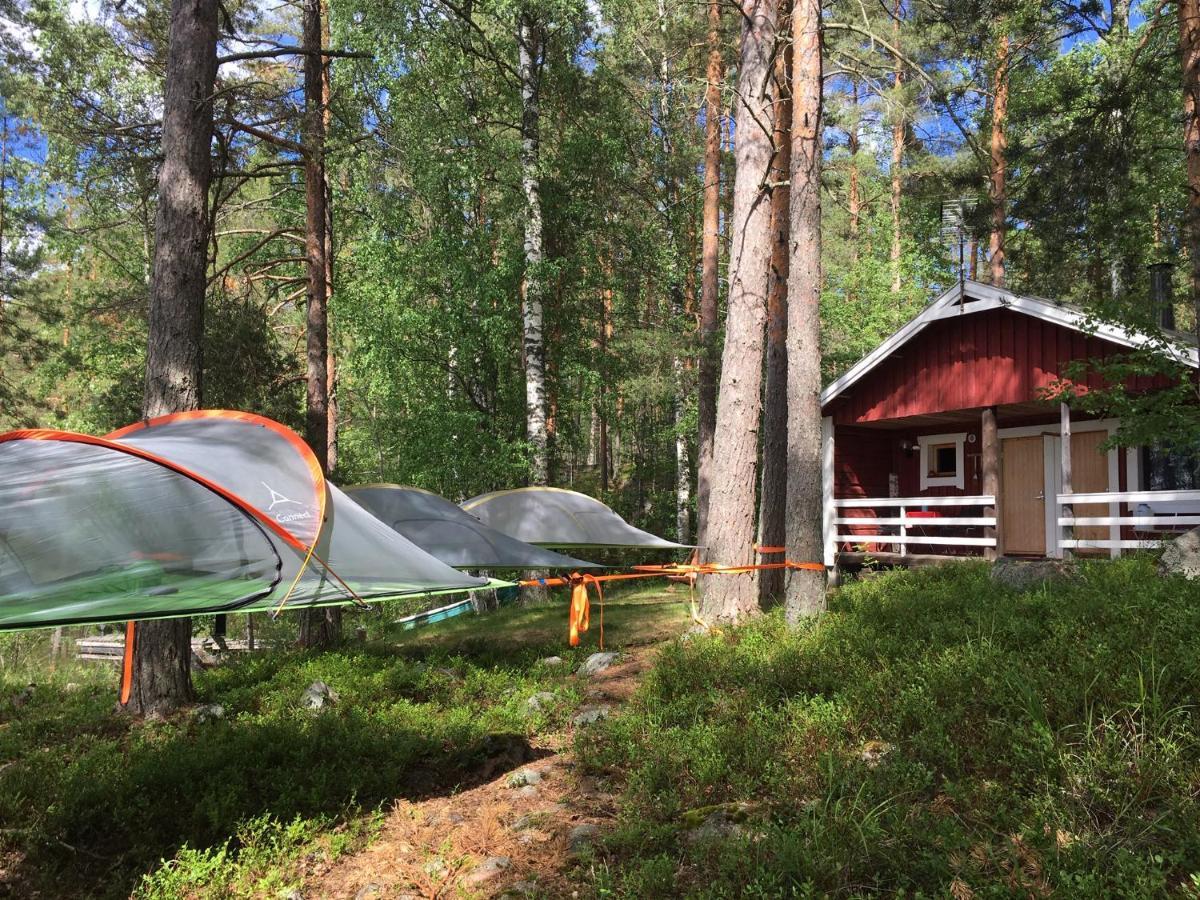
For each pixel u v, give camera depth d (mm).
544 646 10836
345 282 20781
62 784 5418
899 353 15188
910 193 24094
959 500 13781
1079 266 17328
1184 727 4230
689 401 22109
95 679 10445
